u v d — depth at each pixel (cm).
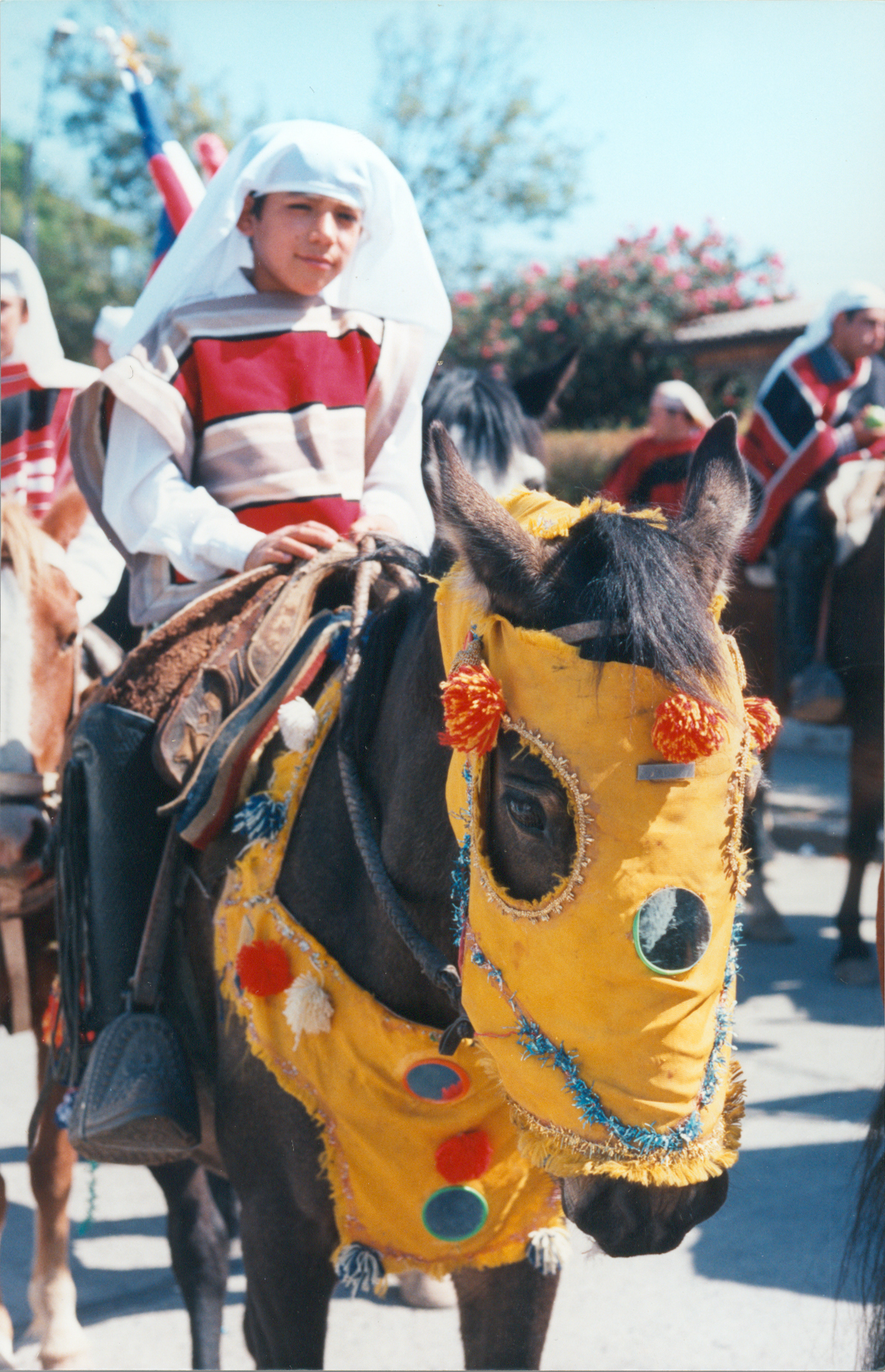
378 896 156
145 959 192
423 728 153
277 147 215
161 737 189
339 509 217
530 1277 168
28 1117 360
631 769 120
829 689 423
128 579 265
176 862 192
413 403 232
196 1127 187
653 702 120
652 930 119
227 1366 254
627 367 670
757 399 459
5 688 234
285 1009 162
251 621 192
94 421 218
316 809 171
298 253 218
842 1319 248
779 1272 271
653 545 126
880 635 427
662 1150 122
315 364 219
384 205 226
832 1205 291
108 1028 191
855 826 448
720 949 124
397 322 234
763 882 496
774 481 446
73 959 203
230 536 203
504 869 129
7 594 236
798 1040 391
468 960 136
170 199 268
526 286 639
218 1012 182
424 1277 272
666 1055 121
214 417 215
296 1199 170
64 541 263
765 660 464
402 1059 157
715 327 647
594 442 595
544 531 135
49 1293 255
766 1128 330
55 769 241
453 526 130
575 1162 123
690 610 123
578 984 122
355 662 168
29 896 237
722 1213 293
